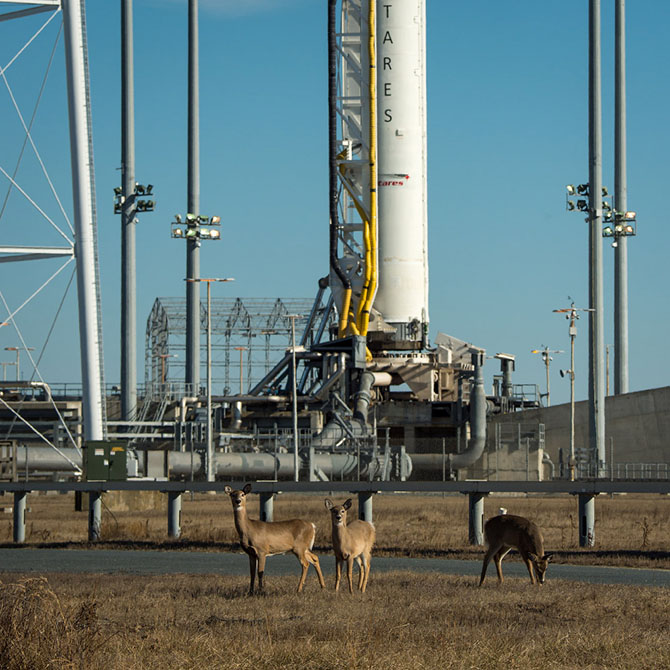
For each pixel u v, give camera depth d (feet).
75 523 388.98
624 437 644.69
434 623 139.23
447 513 426.51
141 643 120.78
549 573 215.51
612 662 116.26
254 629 132.77
